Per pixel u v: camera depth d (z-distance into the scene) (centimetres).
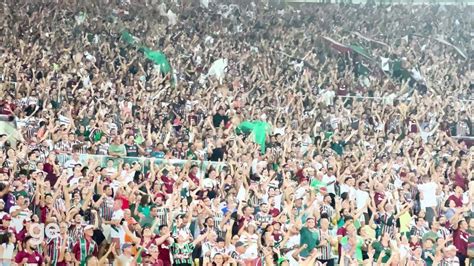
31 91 5828
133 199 4756
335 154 6144
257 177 5469
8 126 5422
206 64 7106
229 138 5869
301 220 5034
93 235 4531
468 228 5122
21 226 4400
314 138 6350
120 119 5834
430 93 7544
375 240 5006
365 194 5412
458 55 8194
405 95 7481
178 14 7469
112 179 4959
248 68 7238
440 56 8119
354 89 7369
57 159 5159
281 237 4816
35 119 5544
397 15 8356
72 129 5581
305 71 7400
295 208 5141
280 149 6025
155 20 7306
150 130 5806
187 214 4653
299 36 7838
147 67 6762
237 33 7638
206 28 7500
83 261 4444
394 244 4950
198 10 7638
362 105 6956
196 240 4588
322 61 7719
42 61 6234
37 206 4559
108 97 6028
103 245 4494
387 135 6512
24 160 4969
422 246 5178
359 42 8000
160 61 6888
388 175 5738
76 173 4888
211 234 4634
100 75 6272
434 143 6444
